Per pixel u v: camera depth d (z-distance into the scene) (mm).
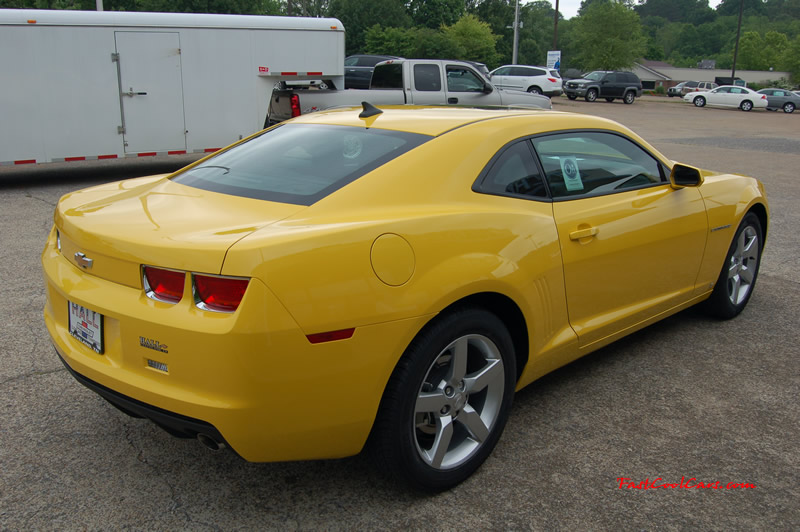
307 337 2180
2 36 9617
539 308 2973
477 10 80312
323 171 2766
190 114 11156
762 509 2635
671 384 3693
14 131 9938
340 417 2318
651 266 3688
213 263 2131
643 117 29531
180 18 10734
